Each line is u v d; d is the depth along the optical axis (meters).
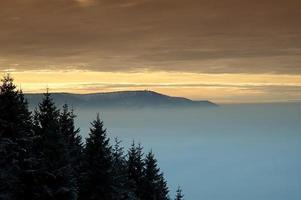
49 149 31.02
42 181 30.41
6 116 29.31
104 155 36.72
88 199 36.03
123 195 39.03
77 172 38.12
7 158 28.92
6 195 28.95
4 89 29.50
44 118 31.62
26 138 29.39
